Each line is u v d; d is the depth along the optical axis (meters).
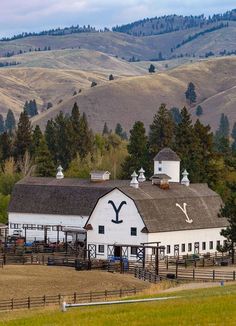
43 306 152.88
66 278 198.25
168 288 173.12
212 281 188.50
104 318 102.94
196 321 97.88
